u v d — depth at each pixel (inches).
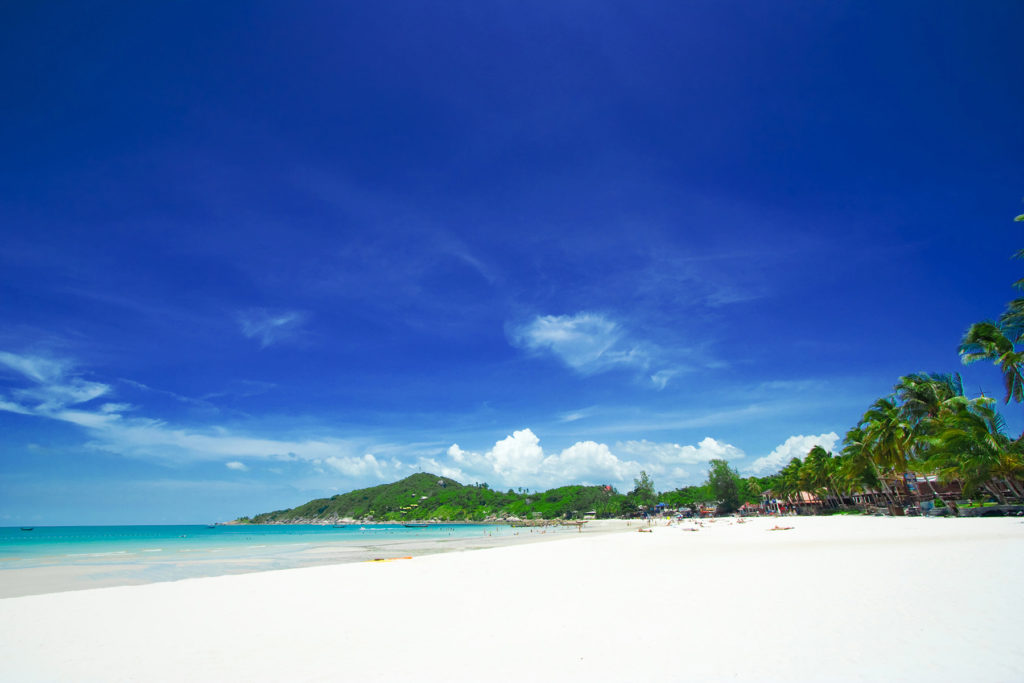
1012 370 1417.3
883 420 2078.0
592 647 336.2
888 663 266.1
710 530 2065.7
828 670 262.1
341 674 310.5
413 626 438.0
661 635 353.7
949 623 331.3
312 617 502.6
